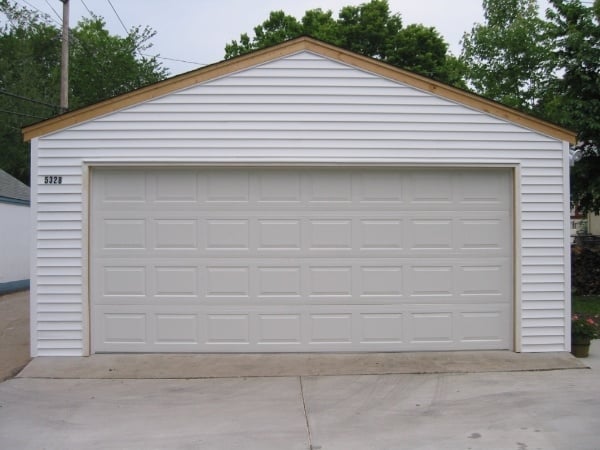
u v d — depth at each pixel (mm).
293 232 7398
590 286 12773
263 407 5609
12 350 7832
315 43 7336
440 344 7457
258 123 7328
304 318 7391
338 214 7422
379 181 7461
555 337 7441
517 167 7430
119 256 7352
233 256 7375
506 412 5426
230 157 7305
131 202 7375
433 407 5578
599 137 12047
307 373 6645
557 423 5145
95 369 6809
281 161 7312
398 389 6109
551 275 7449
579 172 12258
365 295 7418
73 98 27609
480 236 7508
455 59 27281
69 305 7266
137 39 29656
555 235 7461
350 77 7352
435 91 7375
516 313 7418
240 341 7375
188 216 7383
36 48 30953
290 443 4762
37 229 7258
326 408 5570
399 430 5023
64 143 7270
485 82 20844
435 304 7453
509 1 20969
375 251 7430
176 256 7363
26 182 27688
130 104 7289
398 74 7363
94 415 5434
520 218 7426
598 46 12336
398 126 7379
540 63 19594
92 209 7355
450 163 7379
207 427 5121
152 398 5895
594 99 12000
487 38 20453
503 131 7426
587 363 7141
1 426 5176
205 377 6543
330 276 7398
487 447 4660
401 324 7438
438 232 7473
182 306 7363
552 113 13609
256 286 7375
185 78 7293
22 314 11062
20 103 25969
